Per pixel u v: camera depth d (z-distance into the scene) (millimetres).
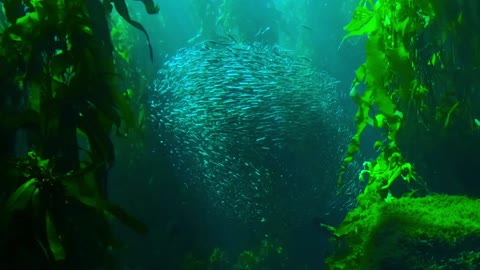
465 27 3449
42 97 2615
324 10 10586
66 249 2400
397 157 3525
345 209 7234
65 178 2424
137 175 7391
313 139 7328
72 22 2699
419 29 3482
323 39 10617
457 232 2457
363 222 2885
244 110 7184
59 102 2580
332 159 7270
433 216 2660
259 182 7195
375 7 3619
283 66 7805
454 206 2787
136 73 7219
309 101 7574
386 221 2672
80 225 2480
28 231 2293
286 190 7156
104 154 2660
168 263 7031
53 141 2551
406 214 2713
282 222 7219
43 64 2678
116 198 7336
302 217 7203
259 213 7273
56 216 2383
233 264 7047
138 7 9711
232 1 9680
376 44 3408
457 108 3504
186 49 8352
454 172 3590
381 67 3375
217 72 7289
